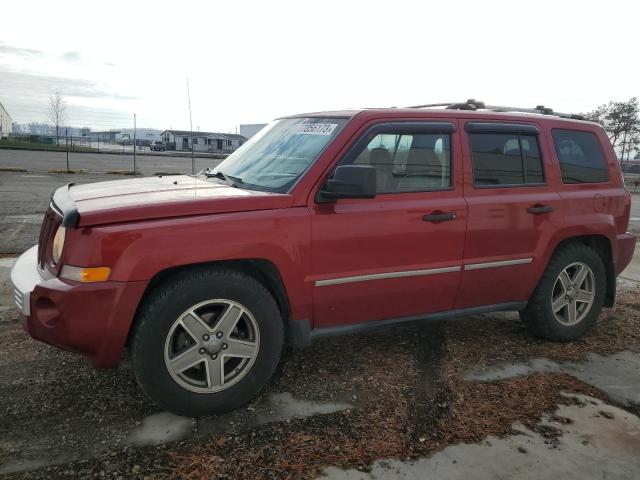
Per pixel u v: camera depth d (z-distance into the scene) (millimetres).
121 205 3004
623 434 3170
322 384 3646
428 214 3689
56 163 30719
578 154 4578
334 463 2781
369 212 3490
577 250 4480
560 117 4660
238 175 3920
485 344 4469
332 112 3975
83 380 3570
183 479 2621
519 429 3172
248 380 3246
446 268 3809
